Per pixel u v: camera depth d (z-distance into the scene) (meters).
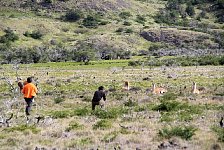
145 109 31.69
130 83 71.75
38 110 34.84
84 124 24.45
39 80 83.00
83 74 103.56
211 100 38.22
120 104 37.84
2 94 52.12
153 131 21.31
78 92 56.22
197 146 17.47
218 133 19.73
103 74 102.00
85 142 18.89
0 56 189.25
